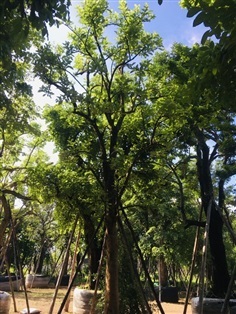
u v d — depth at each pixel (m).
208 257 12.22
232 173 9.79
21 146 11.92
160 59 9.09
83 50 8.71
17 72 5.91
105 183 8.59
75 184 9.09
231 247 18.16
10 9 3.56
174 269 22.62
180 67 8.00
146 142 8.75
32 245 29.03
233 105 3.79
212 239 10.48
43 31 3.70
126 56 8.70
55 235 27.97
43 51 7.60
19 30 3.67
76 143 9.97
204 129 9.70
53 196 9.32
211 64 3.44
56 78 7.80
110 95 8.63
